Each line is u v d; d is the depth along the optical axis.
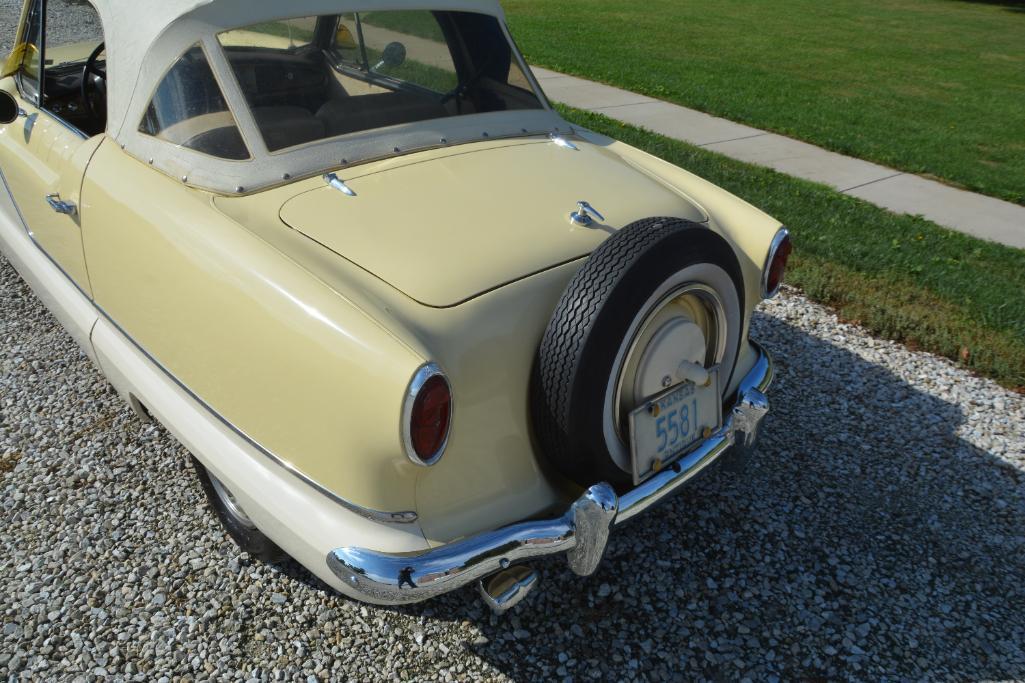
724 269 2.31
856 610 2.67
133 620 2.49
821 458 3.39
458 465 2.05
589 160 2.92
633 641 2.52
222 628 2.48
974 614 2.67
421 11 2.93
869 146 8.12
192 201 2.41
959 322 4.43
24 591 2.57
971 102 11.14
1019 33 18.55
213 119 2.54
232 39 2.57
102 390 3.55
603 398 2.10
